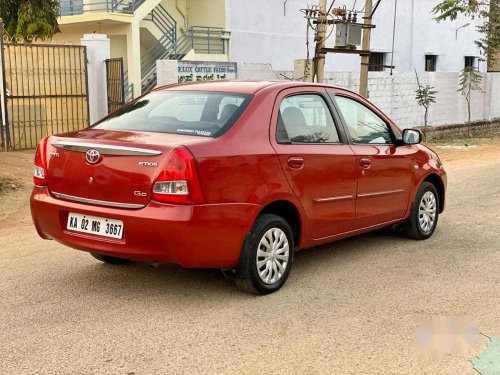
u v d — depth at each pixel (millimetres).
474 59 30047
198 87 5520
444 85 20719
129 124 5195
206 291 5074
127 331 4254
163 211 4309
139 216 4348
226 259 4598
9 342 4059
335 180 5477
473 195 9758
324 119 5617
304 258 6141
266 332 4273
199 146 4445
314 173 5254
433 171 6867
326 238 5543
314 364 3805
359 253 6340
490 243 6785
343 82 16812
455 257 6223
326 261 6035
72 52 14188
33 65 13672
